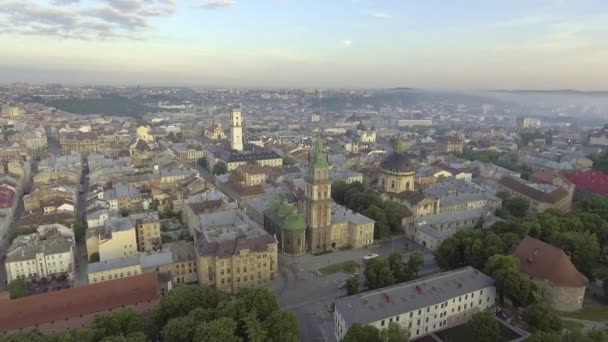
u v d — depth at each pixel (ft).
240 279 651.66
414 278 653.71
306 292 638.12
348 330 443.73
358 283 611.47
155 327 476.54
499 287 557.33
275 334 447.42
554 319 479.00
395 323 447.01
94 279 618.44
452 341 506.48
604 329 477.36
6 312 488.85
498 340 490.90
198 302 500.33
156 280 565.12
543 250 597.11
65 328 504.02
